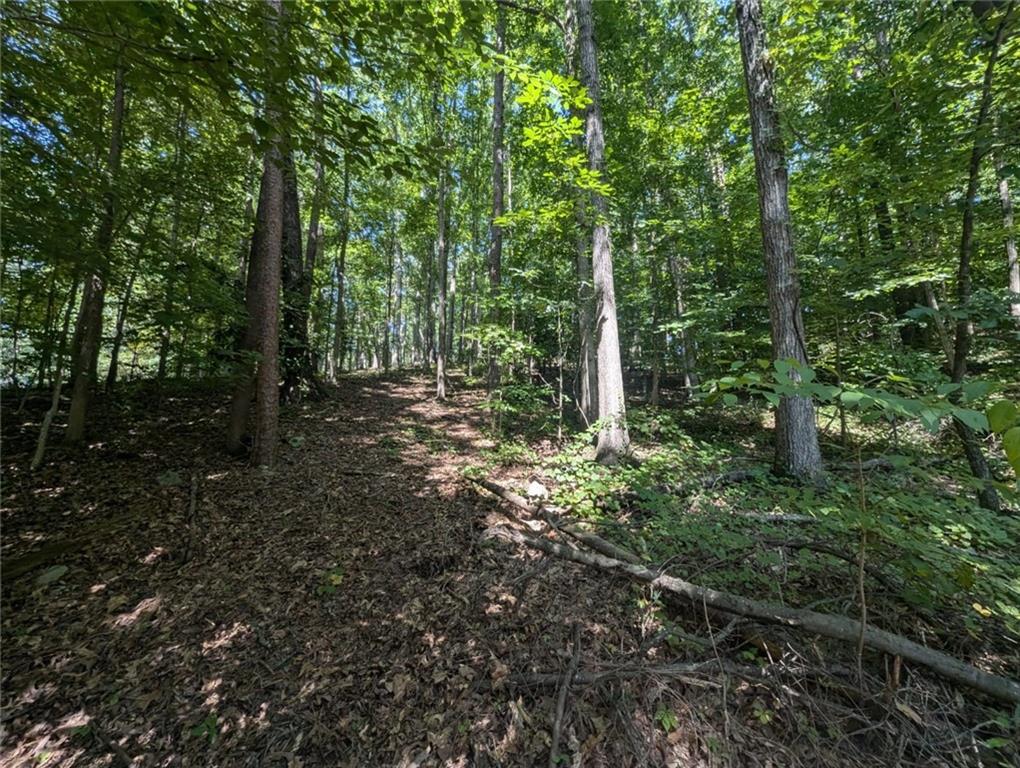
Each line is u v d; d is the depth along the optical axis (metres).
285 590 3.48
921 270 5.97
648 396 12.59
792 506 3.95
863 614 2.15
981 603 2.54
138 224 5.69
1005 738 1.97
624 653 2.70
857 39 6.11
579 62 7.01
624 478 5.34
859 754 2.03
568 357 11.32
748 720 2.24
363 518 4.70
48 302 6.90
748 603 2.67
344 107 2.22
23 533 3.95
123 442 6.31
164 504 4.69
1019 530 2.80
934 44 3.88
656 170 10.50
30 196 3.59
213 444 6.66
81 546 3.88
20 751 2.26
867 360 5.70
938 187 4.52
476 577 3.60
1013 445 1.01
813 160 6.59
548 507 4.99
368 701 2.52
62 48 2.52
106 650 2.88
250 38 1.89
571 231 7.84
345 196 13.14
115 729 2.38
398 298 28.36
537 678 2.54
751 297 8.50
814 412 5.05
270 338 5.86
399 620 3.14
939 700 2.17
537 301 8.18
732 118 9.45
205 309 6.20
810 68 6.16
